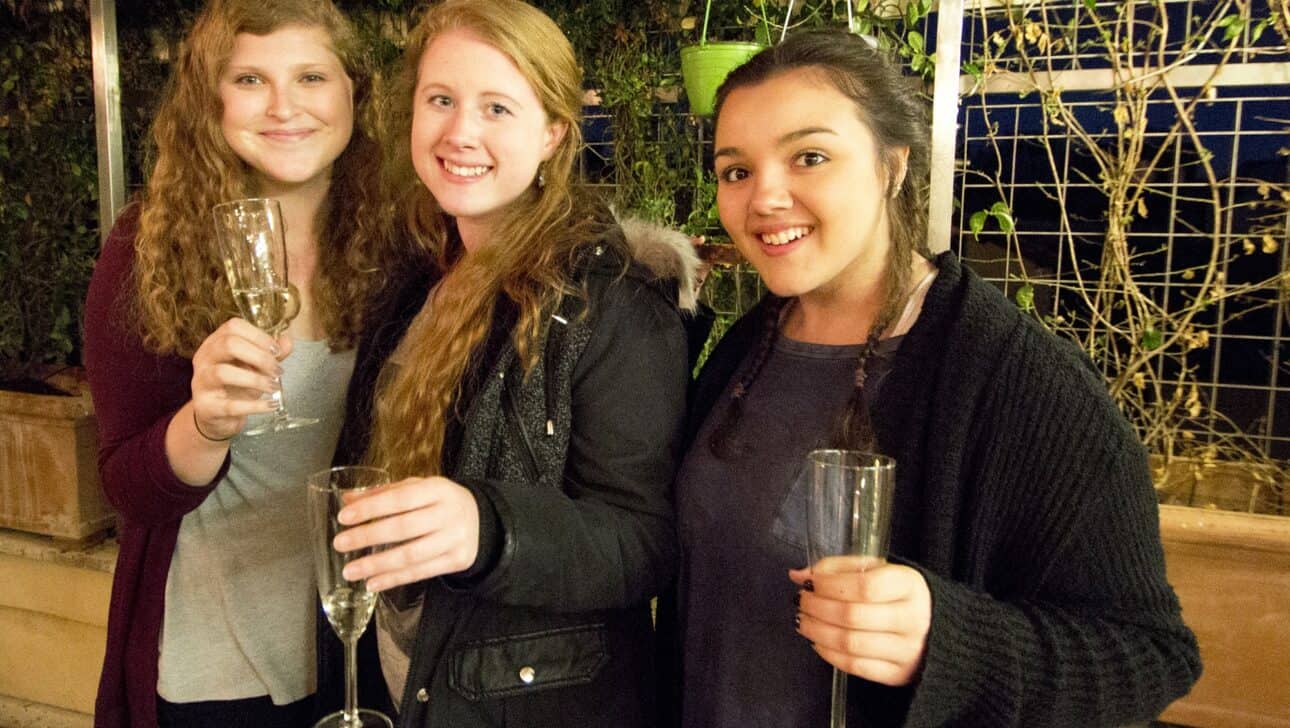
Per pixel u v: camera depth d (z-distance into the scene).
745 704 1.05
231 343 1.07
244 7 1.29
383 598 1.15
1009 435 0.93
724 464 1.09
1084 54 2.30
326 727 0.98
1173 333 2.31
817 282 0.99
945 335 0.98
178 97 1.34
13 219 3.03
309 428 1.40
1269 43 2.19
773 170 0.98
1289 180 2.18
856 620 0.77
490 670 1.06
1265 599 1.83
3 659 2.74
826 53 0.97
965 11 2.36
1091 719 0.85
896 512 0.97
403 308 1.36
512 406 1.07
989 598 0.86
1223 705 1.88
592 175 2.65
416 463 1.10
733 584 1.07
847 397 1.04
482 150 1.10
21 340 3.05
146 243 1.31
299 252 1.46
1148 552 0.92
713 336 2.48
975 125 2.42
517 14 1.10
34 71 2.95
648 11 2.48
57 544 2.64
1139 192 2.29
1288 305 2.22
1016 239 2.40
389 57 2.62
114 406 1.31
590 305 1.07
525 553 0.94
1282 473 2.22
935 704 0.81
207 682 1.39
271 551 1.39
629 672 1.14
